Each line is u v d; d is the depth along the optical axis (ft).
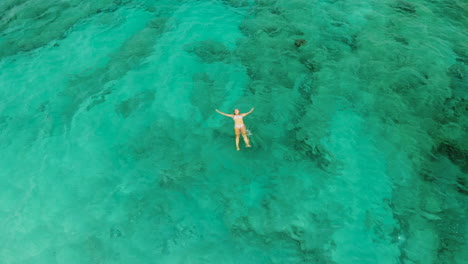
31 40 69.87
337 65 60.64
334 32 68.64
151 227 39.91
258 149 47.67
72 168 46.68
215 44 67.00
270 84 57.67
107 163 47.21
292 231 38.65
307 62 61.82
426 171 43.68
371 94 54.54
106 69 62.28
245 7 78.48
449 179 42.63
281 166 45.55
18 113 54.75
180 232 39.29
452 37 65.46
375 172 44.06
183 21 74.13
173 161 46.93
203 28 71.67
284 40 67.10
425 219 38.78
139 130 51.34
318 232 38.37
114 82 59.52
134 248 38.01
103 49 66.90
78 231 39.78
